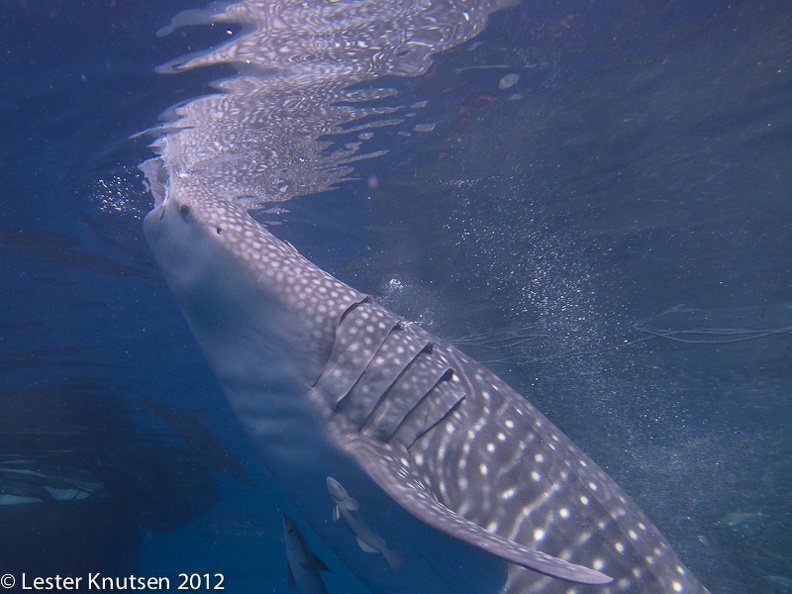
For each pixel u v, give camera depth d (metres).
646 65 7.97
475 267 11.92
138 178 8.34
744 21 7.34
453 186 9.92
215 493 21.41
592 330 14.13
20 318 11.30
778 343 15.19
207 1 5.80
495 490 3.56
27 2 5.53
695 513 15.05
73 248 9.71
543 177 9.91
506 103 8.34
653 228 11.43
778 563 12.47
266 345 3.59
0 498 16.36
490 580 3.48
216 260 3.66
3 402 14.29
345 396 3.44
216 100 7.25
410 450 3.48
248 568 48.72
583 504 3.69
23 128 7.20
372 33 6.63
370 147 8.78
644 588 3.54
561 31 7.21
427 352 3.78
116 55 6.31
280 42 6.50
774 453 20.69
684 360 16.08
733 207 10.96
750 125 9.20
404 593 3.88
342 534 3.79
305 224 10.46
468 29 6.90
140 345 13.02
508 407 3.99
